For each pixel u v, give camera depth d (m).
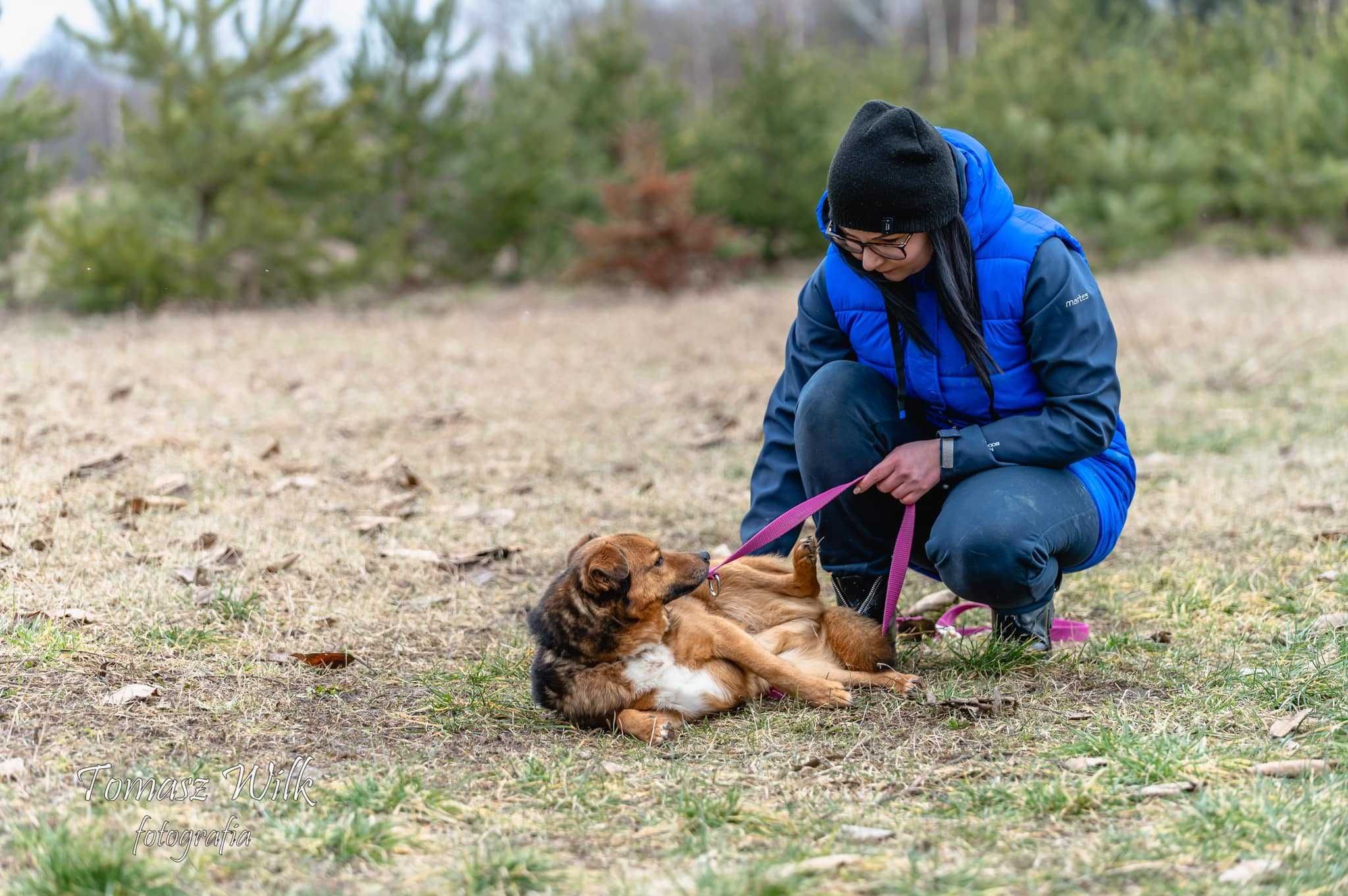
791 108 17.30
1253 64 18.81
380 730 3.50
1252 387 8.64
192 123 14.33
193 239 15.05
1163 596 4.57
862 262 3.56
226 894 2.48
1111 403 3.64
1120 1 23.39
